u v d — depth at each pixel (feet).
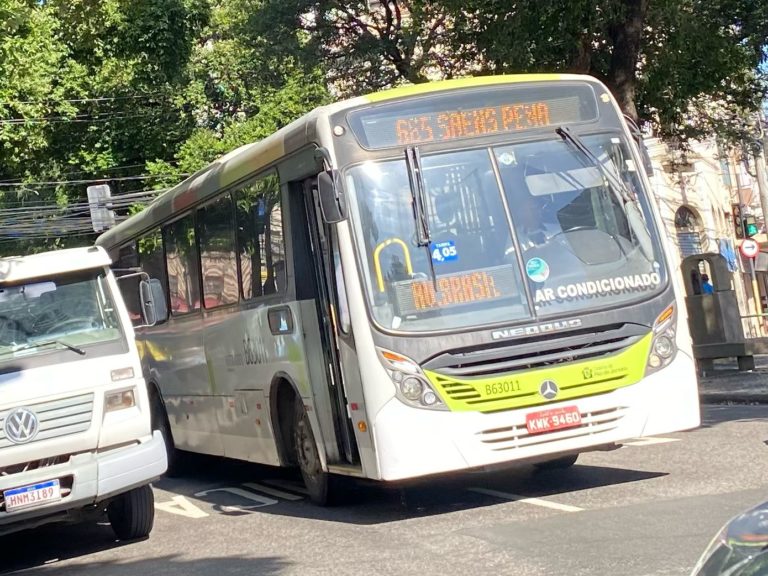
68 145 119.24
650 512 28.09
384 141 31.19
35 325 33.83
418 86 32.09
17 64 80.33
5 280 34.12
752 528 10.48
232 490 44.65
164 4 113.19
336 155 30.94
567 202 31.40
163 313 37.37
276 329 36.42
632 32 71.31
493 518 30.01
